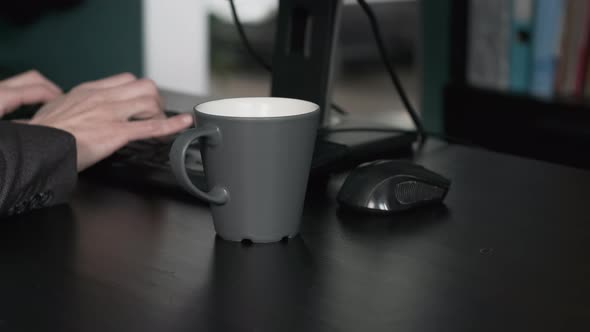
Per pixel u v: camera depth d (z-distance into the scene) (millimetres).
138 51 2809
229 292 555
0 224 715
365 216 739
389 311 521
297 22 1016
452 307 527
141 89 969
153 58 2928
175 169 620
